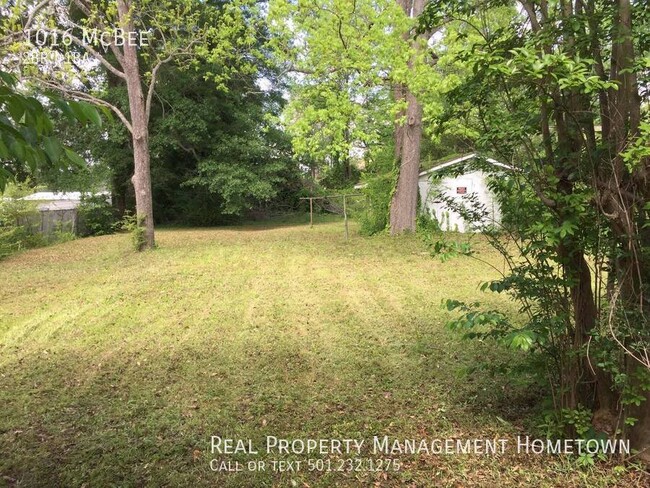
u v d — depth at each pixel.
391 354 4.86
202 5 15.09
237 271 9.88
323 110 10.95
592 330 2.50
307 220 25.88
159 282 8.82
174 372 4.54
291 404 3.80
